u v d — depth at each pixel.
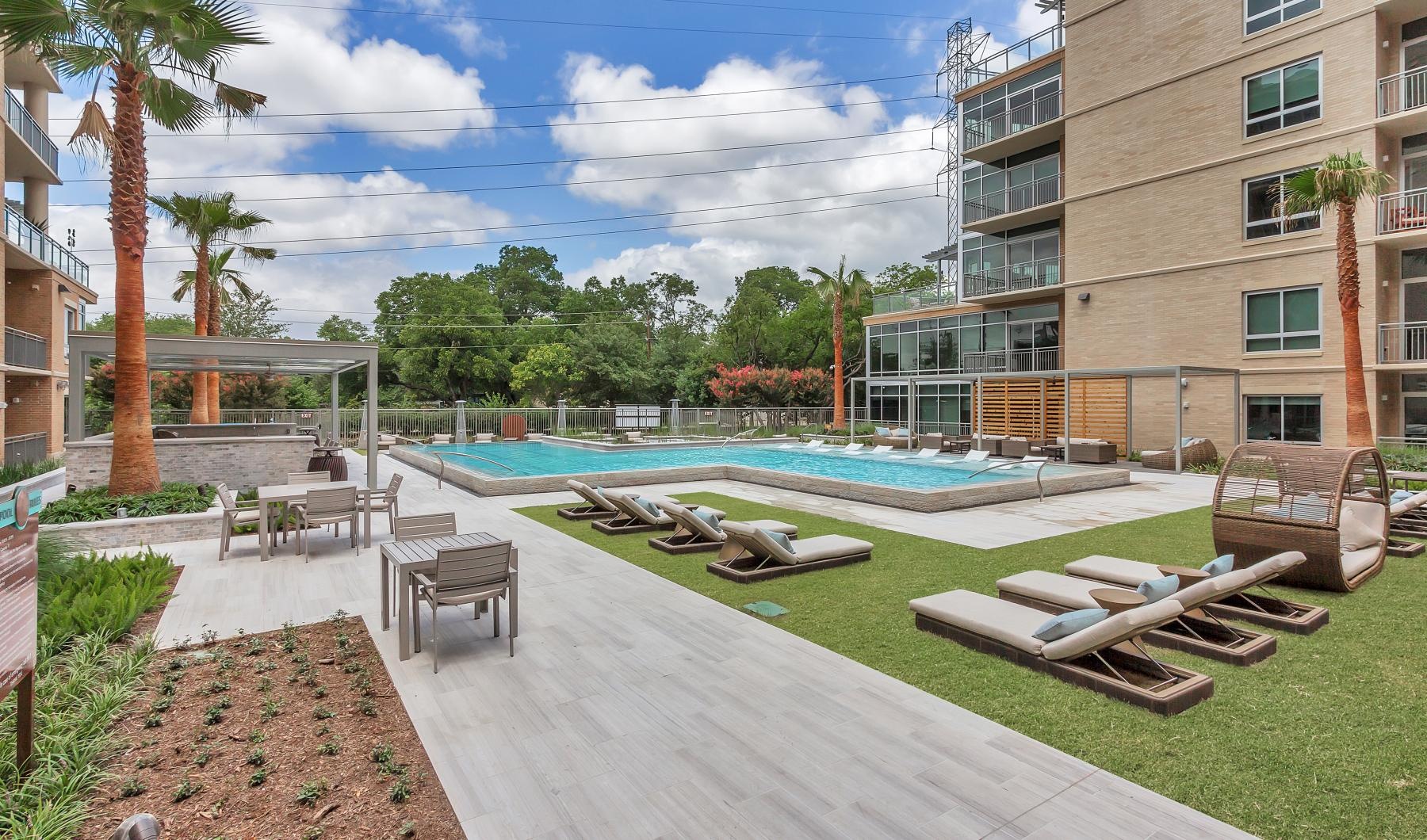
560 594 7.01
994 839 3.03
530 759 3.79
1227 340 19.78
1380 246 17.09
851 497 13.41
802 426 34.34
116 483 10.66
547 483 14.65
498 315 50.81
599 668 5.08
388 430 30.95
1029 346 26.47
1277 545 6.75
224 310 49.12
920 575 7.61
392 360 50.47
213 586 7.31
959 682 4.72
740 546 7.84
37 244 19.91
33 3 9.21
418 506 12.77
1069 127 23.77
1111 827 3.10
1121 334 22.34
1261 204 19.12
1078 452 20.94
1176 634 5.36
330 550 9.04
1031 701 4.39
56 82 22.98
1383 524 7.62
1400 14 17.05
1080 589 5.77
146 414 10.94
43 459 19.88
